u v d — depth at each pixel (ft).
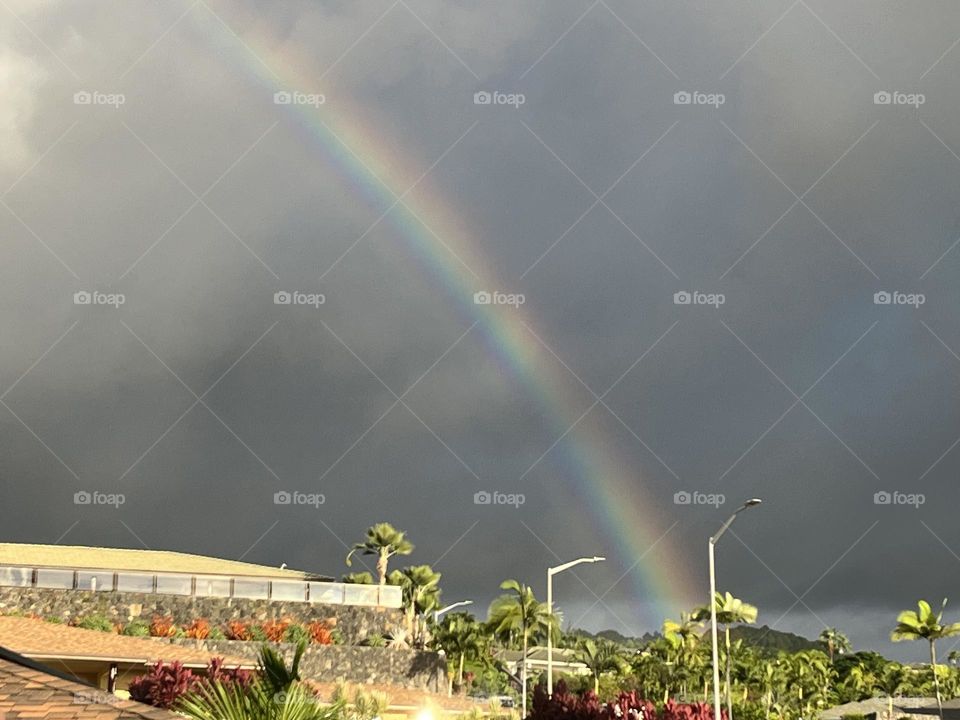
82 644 124.57
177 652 127.44
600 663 345.10
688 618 425.28
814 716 375.86
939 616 348.79
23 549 215.31
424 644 249.34
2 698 42.88
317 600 200.75
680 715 111.65
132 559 214.48
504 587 247.70
